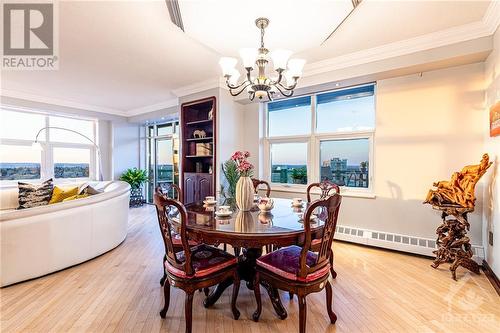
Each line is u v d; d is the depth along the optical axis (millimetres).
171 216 2172
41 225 2543
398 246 3213
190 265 1728
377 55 3006
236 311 1925
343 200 3723
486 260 2629
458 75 2896
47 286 2387
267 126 4742
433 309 2008
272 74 3705
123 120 6551
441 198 2691
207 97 4309
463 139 2893
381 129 3375
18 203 3922
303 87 3660
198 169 4781
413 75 3148
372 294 2240
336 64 3301
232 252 3273
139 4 2119
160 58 3219
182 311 2020
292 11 2104
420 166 3127
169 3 1994
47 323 1846
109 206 3289
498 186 2336
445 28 2523
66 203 2764
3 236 2326
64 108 5340
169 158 6633
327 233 1759
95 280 2520
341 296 2213
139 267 2836
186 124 4707
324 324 1845
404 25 2453
